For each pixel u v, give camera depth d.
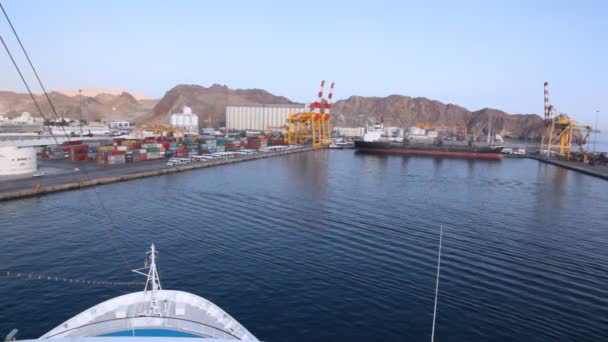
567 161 180.75
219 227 60.78
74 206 71.81
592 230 64.50
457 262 47.81
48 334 21.05
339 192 94.44
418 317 34.53
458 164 169.62
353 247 52.62
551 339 31.55
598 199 92.69
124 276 42.00
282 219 66.69
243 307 35.81
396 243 54.78
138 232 57.31
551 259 49.84
